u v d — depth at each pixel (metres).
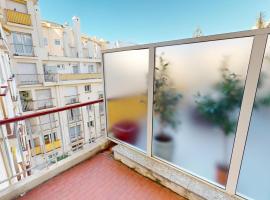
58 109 1.93
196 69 1.24
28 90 8.90
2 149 2.58
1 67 4.45
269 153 1.03
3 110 3.50
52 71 10.31
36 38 8.81
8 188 1.61
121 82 1.87
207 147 1.32
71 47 12.68
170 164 1.61
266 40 0.90
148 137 1.73
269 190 1.08
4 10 7.40
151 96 1.57
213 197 1.41
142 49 1.56
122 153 2.14
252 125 1.05
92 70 13.56
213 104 1.20
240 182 1.19
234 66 1.05
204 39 1.13
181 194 1.62
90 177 1.93
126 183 1.83
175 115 1.46
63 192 1.71
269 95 0.96
